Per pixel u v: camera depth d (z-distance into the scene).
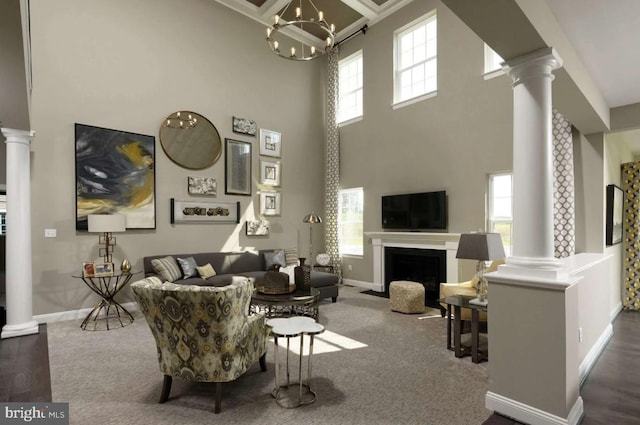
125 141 5.04
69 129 4.60
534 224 2.23
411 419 2.17
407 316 4.64
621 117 4.12
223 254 5.82
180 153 5.59
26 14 2.09
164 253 5.39
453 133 5.46
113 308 4.86
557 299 2.06
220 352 2.21
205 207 5.85
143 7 5.31
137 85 5.20
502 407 2.23
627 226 5.27
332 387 2.59
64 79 4.58
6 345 3.51
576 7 2.32
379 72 6.66
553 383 2.06
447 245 5.39
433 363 3.04
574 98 3.16
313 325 2.54
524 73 2.30
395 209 6.16
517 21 1.96
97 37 4.87
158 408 2.29
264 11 6.34
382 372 2.86
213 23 6.07
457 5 1.83
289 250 6.76
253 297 3.80
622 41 2.73
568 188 4.13
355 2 6.16
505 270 2.31
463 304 3.14
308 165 7.37
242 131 6.34
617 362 3.11
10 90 2.71
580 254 3.96
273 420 2.15
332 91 7.44
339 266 7.20
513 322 2.22
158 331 2.30
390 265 6.27
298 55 7.30
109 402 2.38
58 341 3.62
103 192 4.83
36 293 4.32
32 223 4.31
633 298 5.17
